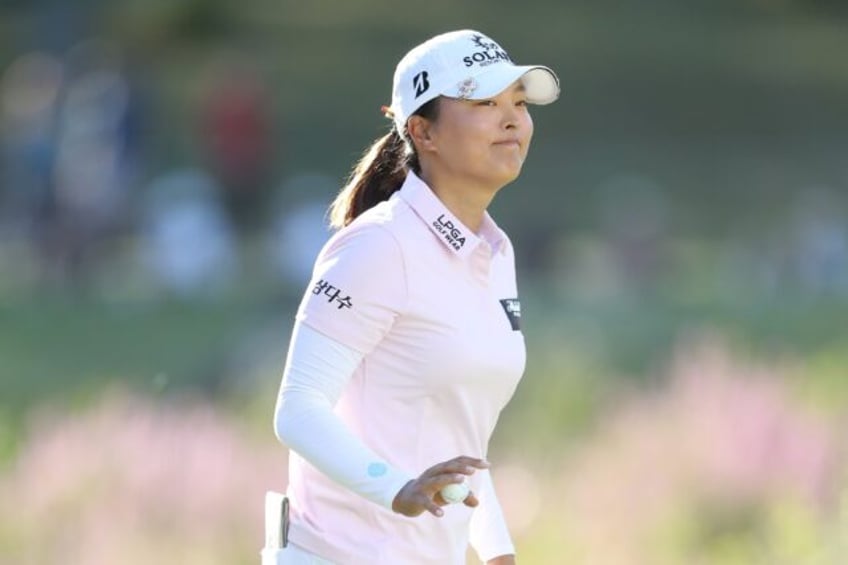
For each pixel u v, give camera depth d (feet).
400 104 55.67
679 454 120.16
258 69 411.75
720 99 410.11
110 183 258.37
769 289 239.71
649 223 263.29
